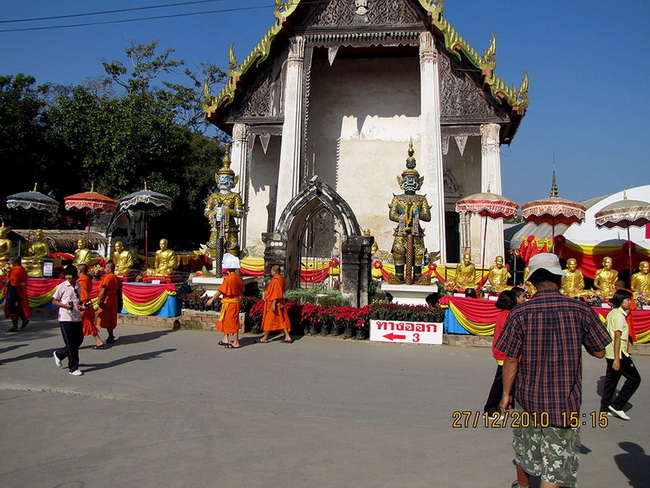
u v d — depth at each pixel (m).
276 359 9.33
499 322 6.23
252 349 10.12
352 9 20.42
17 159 24.58
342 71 24.88
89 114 27.44
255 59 20.67
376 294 13.55
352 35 20.33
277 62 21.23
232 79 20.84
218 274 13.04
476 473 4.84
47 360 8.84
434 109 19.53
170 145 28.67
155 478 4.62
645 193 18.83
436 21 19.23
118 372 8.17
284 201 19.91
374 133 24.39
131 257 14.57
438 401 7.12
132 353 9.52
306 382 7.89
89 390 7.22
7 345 10.02
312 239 15.64
